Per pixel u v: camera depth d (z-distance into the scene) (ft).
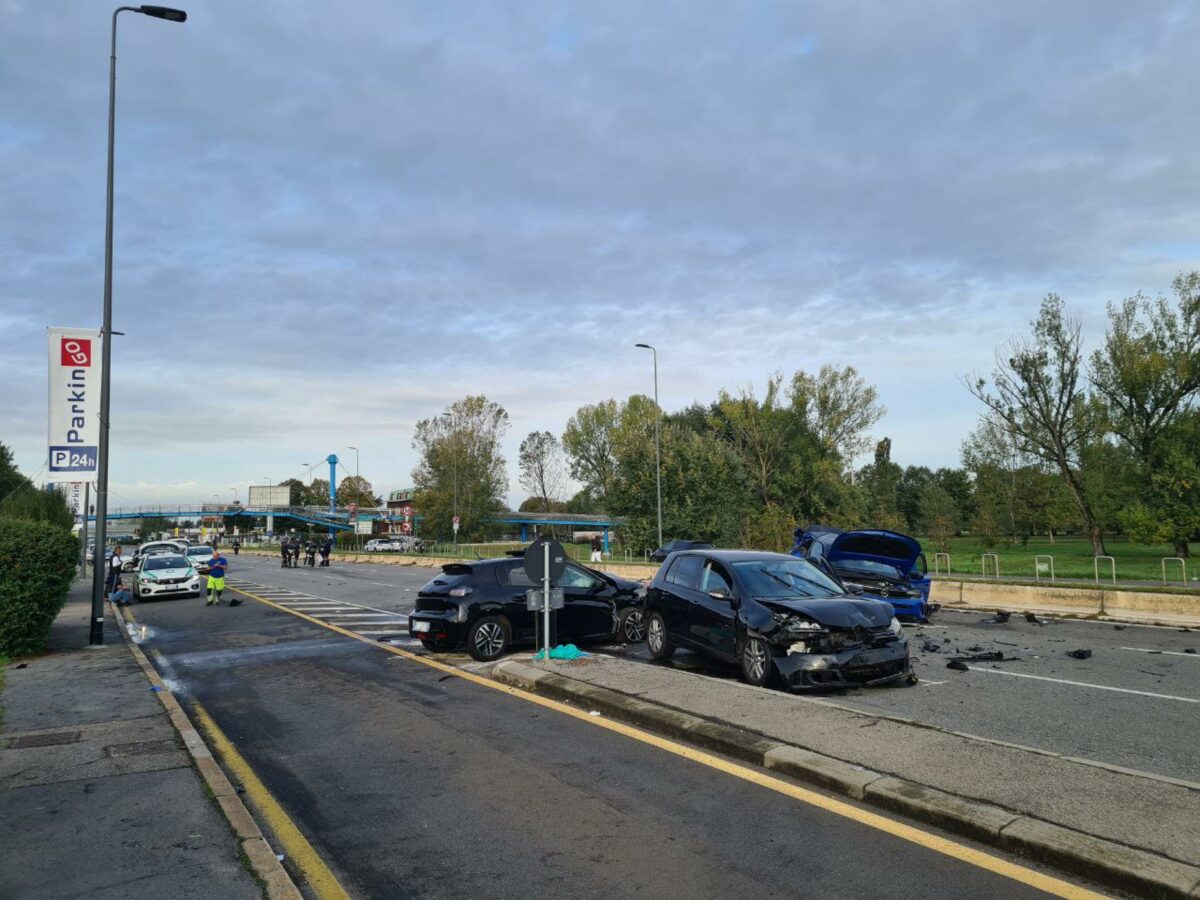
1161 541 111.14
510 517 274.36
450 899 13.74
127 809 17.67
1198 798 16.10
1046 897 13.09
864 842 15.46
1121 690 29.58
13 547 40.11
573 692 28.04
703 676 29.86
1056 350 125.80
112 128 48.29
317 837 16.71
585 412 277.23
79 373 47.93
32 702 28.94
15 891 13.69
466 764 21.36
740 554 34.78
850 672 28.12
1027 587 61.62
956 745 20.13
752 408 189.67
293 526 412.57
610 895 13.65
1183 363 110.32
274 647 44.93
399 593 81.97
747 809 17.38
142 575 83.51
